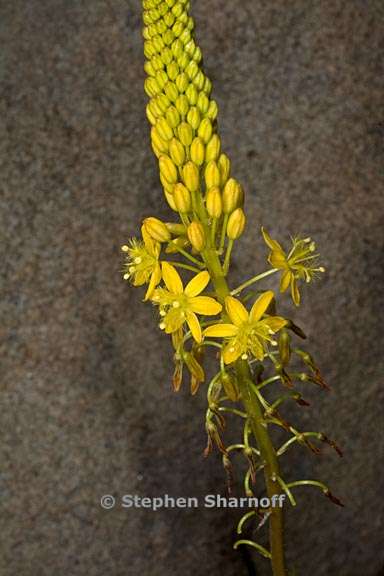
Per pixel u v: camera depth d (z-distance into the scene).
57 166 0.36
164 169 0.23
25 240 0.36
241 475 0.39
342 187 0.38
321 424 0.39
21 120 0.35
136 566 0.39
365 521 0.41
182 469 0.38
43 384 0.37
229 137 0.36
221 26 0.36
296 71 0.36
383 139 0.38
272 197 0.37
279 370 0.24
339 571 0.41
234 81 0.36
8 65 0.35
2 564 0.38
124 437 0.38
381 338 0.39
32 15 0.35
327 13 0.36
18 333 0.36
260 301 0.23
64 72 0.35
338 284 0.38
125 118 0.36
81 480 0.38
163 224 0.23
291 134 0.37
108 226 0.36
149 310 0.37
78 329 0.36
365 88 0.37
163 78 0.23
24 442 0.37
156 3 0.23
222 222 0.24
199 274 0.23
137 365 0.37
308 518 0.41
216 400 0.24
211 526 0.39
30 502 0.38
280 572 0.26
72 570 0.38
